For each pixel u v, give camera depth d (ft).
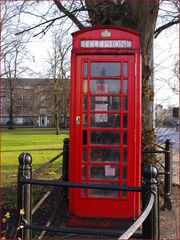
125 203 20.63
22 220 13.79
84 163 20.67
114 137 20.57
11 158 57.00
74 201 20.94
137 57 20.01
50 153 65.05
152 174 11.99
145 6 26.53
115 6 27.68
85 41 20.22
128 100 20.24
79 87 20.44
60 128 204.74
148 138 26.37
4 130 205.57
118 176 20.59
